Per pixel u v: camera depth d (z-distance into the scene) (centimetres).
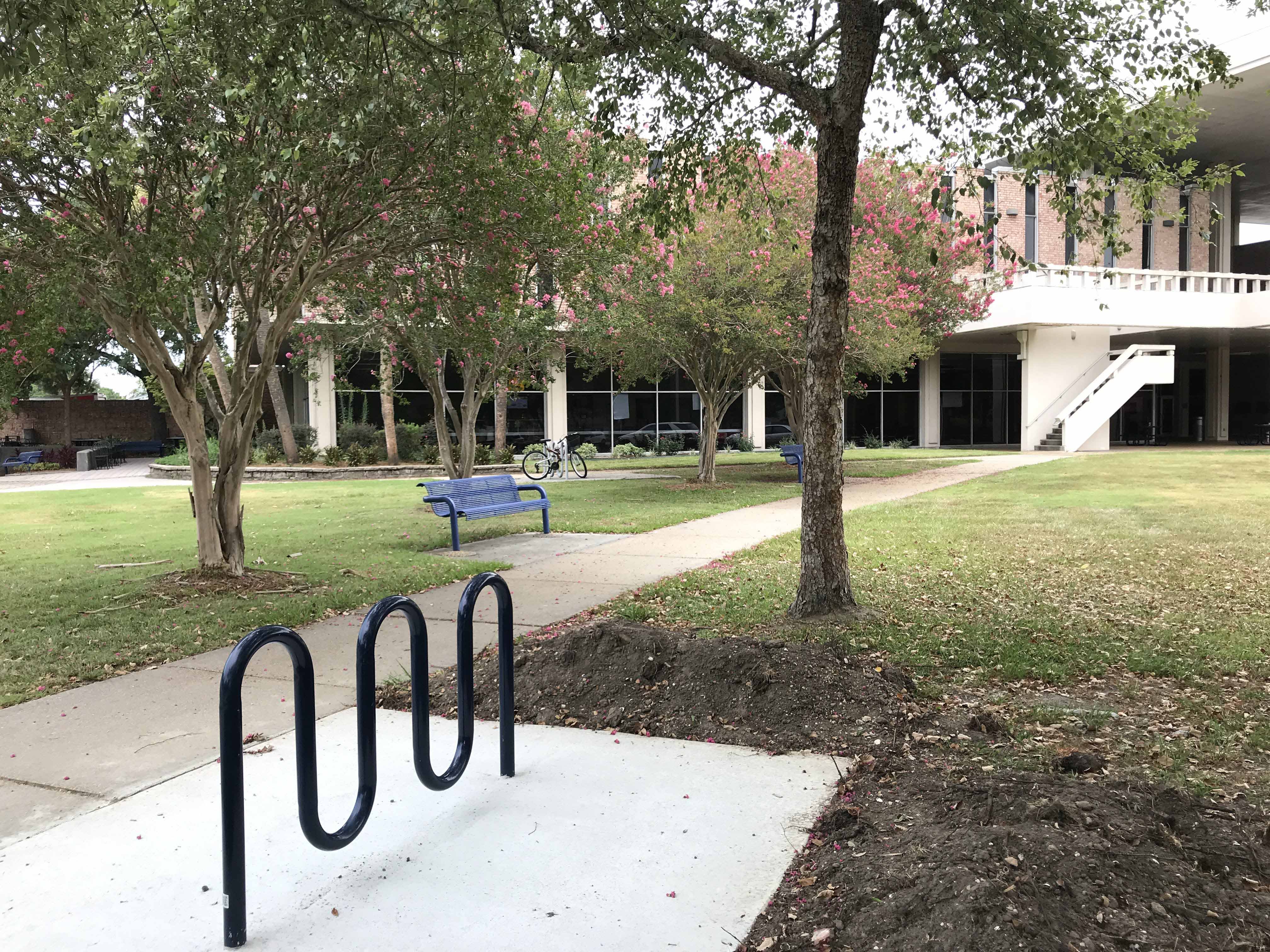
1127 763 379
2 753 416
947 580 802
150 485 2177
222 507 874
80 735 440
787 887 285
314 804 276
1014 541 1025
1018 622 634
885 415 3578
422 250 949
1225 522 1142
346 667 558
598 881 292
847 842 310
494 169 754
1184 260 3412
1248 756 385
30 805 357
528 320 1394
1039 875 258
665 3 633
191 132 638
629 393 3141
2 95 618
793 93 598
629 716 448
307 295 916
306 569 934
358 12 554
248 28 556
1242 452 2747
